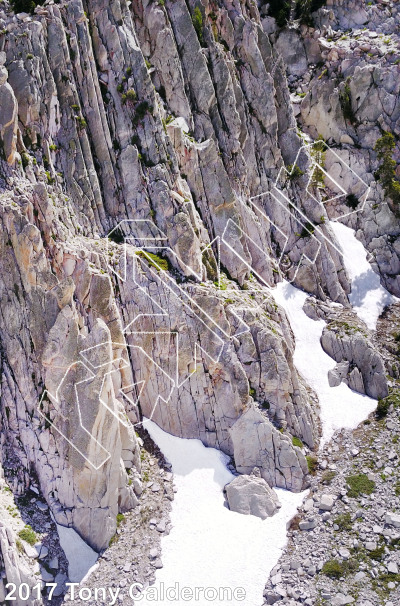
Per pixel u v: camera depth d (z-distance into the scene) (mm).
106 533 39344
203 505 41500
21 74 41281
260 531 40656
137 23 46719
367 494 42125
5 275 40031
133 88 44281
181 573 38625
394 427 45344
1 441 40219
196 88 47281
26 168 40969
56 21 42625
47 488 39969
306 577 38875
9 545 36875
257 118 51125
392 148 54719
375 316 51312
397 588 38219
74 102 42938
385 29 58844
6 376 40500
